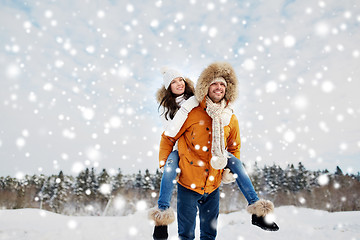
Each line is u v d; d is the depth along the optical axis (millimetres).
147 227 5355
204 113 1687
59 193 25375
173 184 1519
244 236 4602
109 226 5418
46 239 4371
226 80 1740
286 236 4602
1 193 22703
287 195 24250
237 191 20281
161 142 1820
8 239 4355
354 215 9188
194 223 1631
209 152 1613
